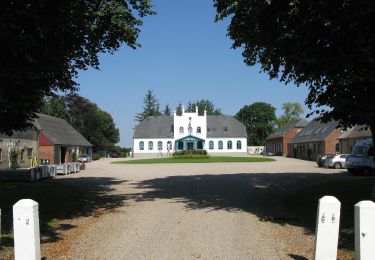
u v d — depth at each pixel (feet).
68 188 69.10
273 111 399.03
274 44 40.57
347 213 39.81
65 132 202.08
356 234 21.62
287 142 293.84
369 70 35.22
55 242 30.32
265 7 39.24
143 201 53.98
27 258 23.00
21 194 59.00
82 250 28.12
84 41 48.73
